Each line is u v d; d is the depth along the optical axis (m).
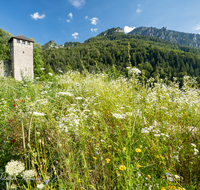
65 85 6.64
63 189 1.35
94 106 3.38
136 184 1.46
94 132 2.29
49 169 1.80
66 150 1.82
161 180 1.60
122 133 2.26
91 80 5.98
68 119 2.11
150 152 1.98
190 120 2.86
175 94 4.17
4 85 5.96
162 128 2.39
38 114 1.23
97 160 1.91
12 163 1.03
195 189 1.62
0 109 3.66
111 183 1.62
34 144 2.06
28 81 6.47
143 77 4.19
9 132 2.31
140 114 2.55
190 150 2.01
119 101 3.43
